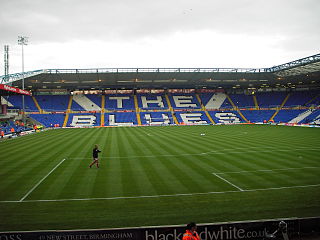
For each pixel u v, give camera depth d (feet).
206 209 41.73
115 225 36.37
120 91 291.38
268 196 47.47
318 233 33.27
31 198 46.96
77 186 53.67
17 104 248.93
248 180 57.31
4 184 55.16
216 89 307.58
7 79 212.43
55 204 44.16
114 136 144.36
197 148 99.40
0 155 86.89
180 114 265.75
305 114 249.96
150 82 263.90
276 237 32.27
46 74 211.00
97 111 259.39
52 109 253.24
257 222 32.14
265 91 306.35
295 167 68.74
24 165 72.08
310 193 48.98
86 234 30.32
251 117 267.18
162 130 183.42
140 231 30.78
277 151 92.43
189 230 26.68
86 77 228.84
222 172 64.03
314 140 121.80
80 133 165.58
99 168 68.64
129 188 52.26
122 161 77.15
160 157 82.79
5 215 39.96
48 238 30.14
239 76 241.35
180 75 234.99
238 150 94.73
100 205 43.62
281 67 214.90
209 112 272.92
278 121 253.03
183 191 50.34
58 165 72.08
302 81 266.98
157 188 52.16
